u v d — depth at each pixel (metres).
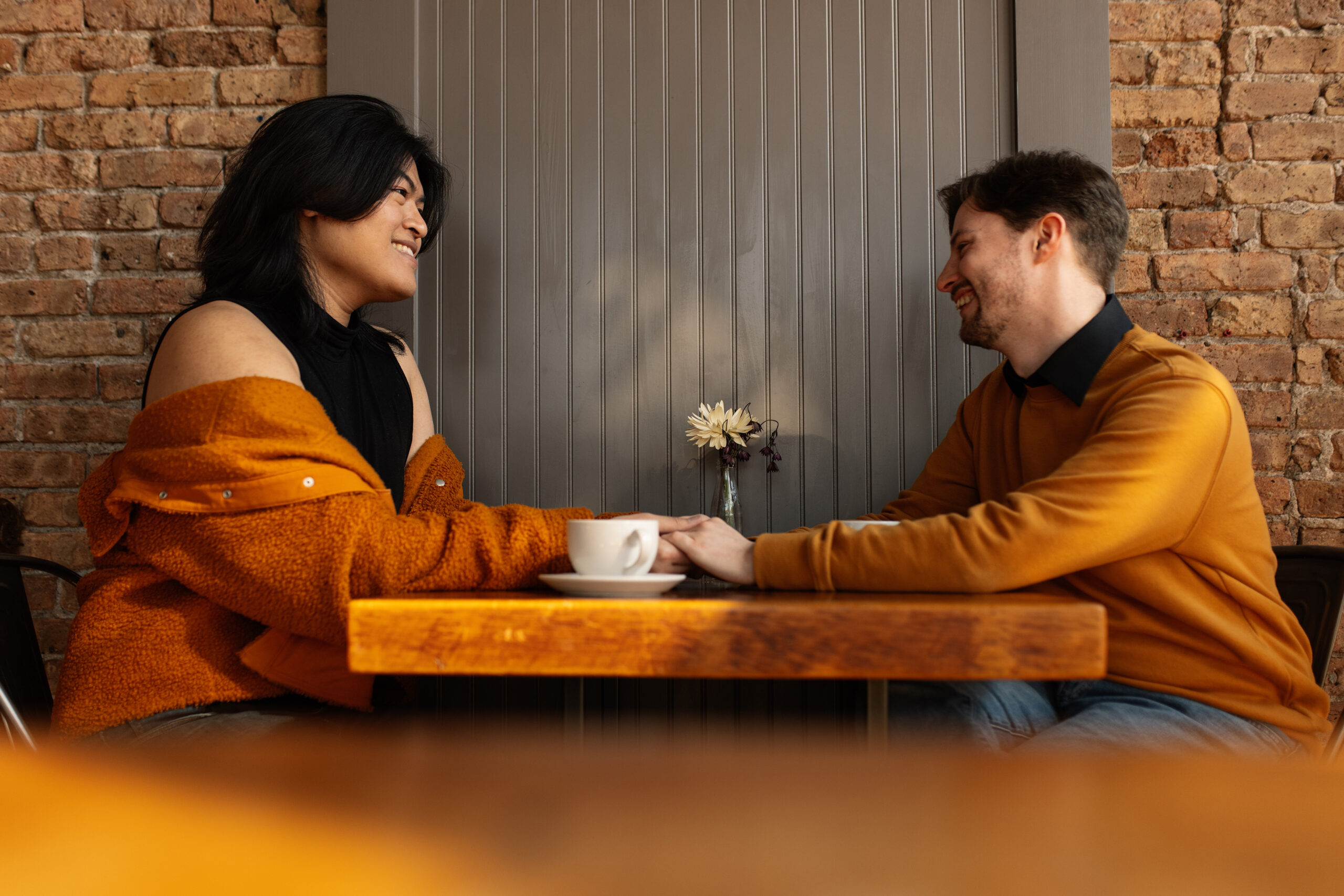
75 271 1.99
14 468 1.97
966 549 1.00
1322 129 1.86
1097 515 1.03
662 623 0.75
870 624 0.74
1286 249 1.85
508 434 1.90
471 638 0.76
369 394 1.56
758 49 1.90
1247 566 1.20
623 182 1.91
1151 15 1.88
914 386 1.86
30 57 2.00
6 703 1.10
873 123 1.88
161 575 1.20
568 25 1.92
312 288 1.49
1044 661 0.73
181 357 1.26
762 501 1.86
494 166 1.92
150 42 1.99
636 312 1.90
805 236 1.88
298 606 1.10
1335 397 1.83
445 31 1.93
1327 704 1.21
